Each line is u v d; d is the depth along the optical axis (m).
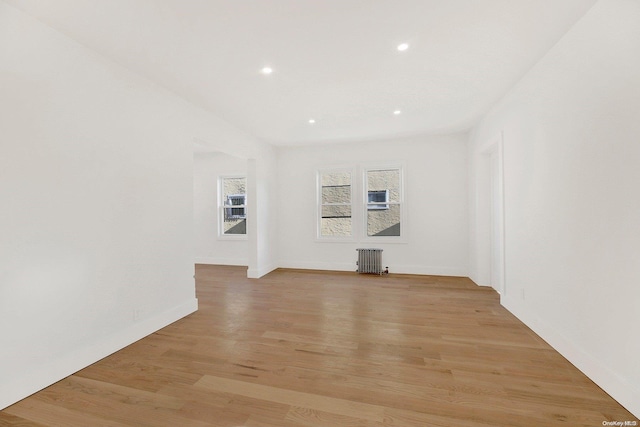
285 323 2.95
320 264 5.63
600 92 1.78
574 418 1.55
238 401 1.73
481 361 2.16
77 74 2.11
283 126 4.33
